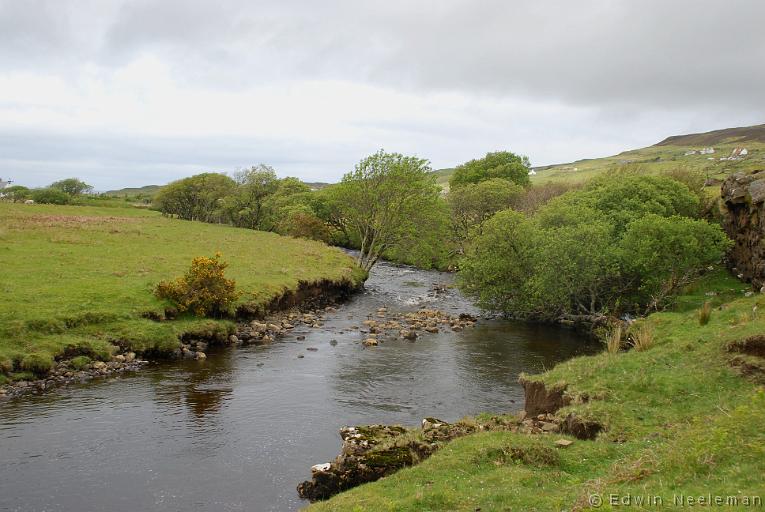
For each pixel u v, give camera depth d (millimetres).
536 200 73125
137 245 50500
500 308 41531
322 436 18562
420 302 48844
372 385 24328
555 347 31891
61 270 35812
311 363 27641
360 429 17156
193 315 32000
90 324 27453
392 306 46312
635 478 10250
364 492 12125
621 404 15984
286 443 17922
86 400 21016
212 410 20594
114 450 16922
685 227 34250
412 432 16812
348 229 87438
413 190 55594
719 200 49281
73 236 51000
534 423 17078
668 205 46719
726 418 12180
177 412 20234
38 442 17250
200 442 17750
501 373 26438
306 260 53156
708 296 37500
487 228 41406
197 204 95062
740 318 20844
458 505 10688
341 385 24203
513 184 82375
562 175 162875
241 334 32469
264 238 67750
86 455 16516
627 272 36625
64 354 24672
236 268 44062
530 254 39688
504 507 10188
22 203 84500
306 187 97625
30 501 13906
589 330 36875
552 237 37344
